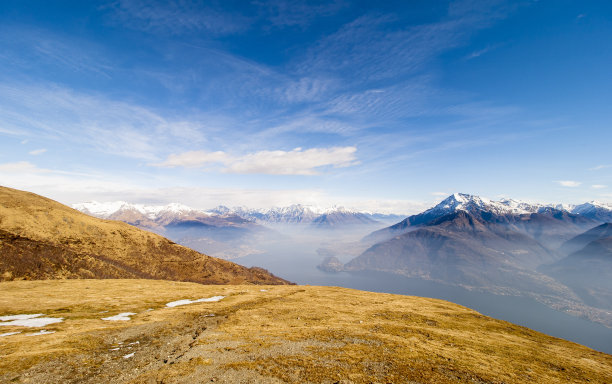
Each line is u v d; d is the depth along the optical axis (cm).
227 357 2875
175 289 8488
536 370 3097
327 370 2570
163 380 2319
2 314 4622
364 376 2478
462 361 3084
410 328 4538
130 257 16838
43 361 2633
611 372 3341
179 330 4134
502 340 4453
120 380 2397
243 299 7088
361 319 5206
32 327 3925
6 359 2583
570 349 4350
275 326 4409
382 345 3444
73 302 5847
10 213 14800
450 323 5412
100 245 16350
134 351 3156
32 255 12094
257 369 2555
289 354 2994
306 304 6525
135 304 6038
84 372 2522
